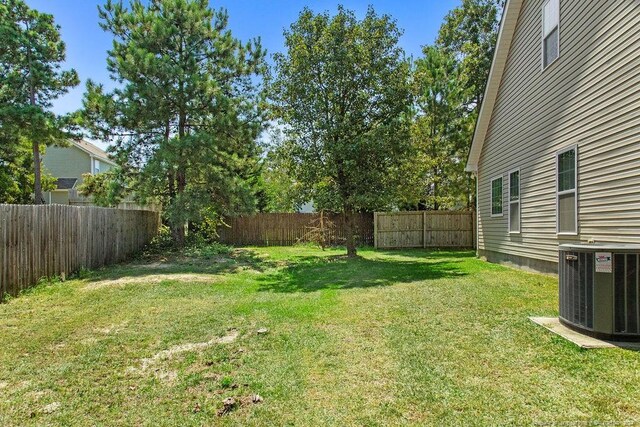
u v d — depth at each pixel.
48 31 14.84
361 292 6.16
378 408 2.52
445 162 16.81
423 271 8.39
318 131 11.38
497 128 10.21
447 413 2.42
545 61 7.47
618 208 5.34
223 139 12.20
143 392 2.83
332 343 3.77
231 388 2.88
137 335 4.16
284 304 5.52
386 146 10.93
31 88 14.69
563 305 3.96
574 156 6.43
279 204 20.50
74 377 3.10
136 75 10.91
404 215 15.98
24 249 6.53
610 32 5.51
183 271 9.02
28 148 16.94
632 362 3.00
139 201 11.91
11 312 5.18
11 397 2.76
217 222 15.73
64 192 23.36
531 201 8.06
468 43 16.67
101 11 11.38
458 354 3.36
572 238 6.50
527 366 3.05
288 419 2.43
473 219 15.82
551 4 7.24
